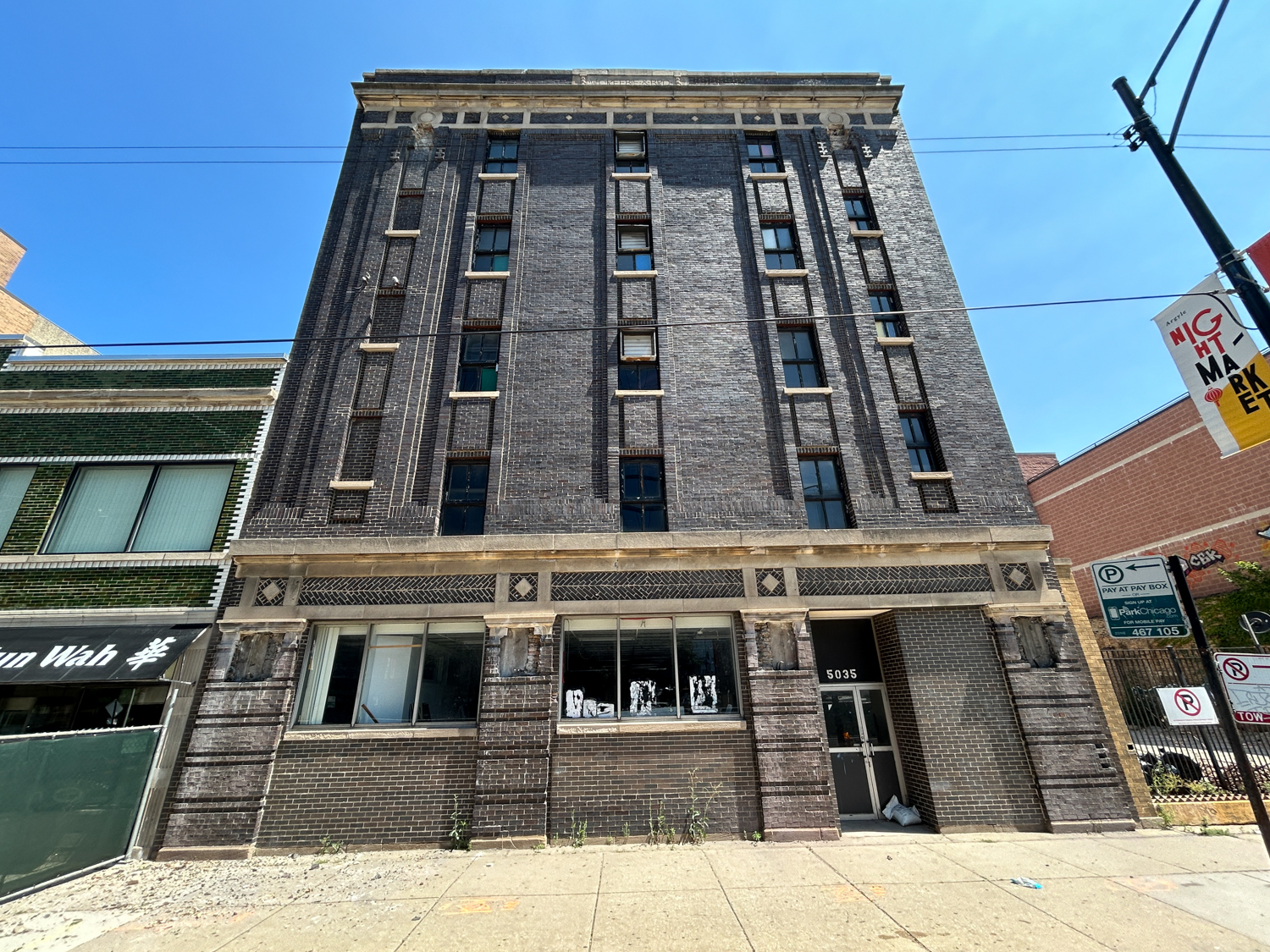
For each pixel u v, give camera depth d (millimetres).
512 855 9156
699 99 16531
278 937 6414
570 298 14094
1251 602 16141
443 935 6359
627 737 10375
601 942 6129
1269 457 19719
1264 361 6984
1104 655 12008
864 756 11352
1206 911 6516
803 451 12812
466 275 14188
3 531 11562
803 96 16594
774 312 14141
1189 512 22156
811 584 11297
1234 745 6609
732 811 10016
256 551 10984
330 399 12812
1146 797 10258
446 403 12875
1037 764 10281
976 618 11281
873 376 13430
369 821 9734
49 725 10172
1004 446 12875
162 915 7055
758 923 6488
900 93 16609
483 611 10875
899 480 12484
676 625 11164
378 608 10859
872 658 12008
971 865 8273
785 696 10531
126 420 12477
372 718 10516
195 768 9766
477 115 16172
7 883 7547
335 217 14859
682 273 14453
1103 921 6344
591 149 16000
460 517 12047
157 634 10430
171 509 11875
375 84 16000
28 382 12805
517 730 10133
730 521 11961
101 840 8812
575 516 11875
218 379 12969
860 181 15891
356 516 11766
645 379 13406
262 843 9531
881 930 6242
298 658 10625
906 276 14609
